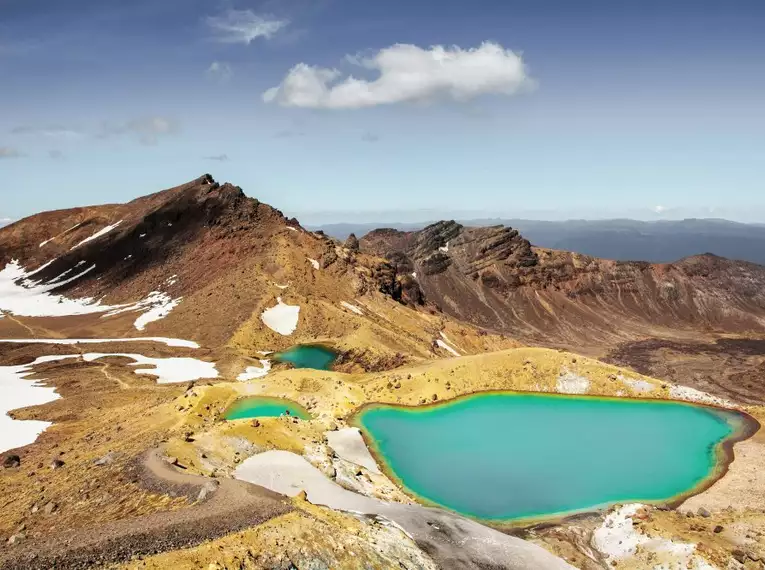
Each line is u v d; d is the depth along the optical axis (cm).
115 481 4644
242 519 3684
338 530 3919
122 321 16312
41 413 8275
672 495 6075
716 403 8731
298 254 18712
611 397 8956
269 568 3284
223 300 16125
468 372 9431
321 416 7975
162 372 11112
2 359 12150
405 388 8994
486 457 6950
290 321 14850
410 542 4388
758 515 5141
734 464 6762
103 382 10206
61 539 3391
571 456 7006
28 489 4962
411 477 6419
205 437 5816
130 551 3130
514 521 5528
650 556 4588
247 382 8688
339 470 5925
